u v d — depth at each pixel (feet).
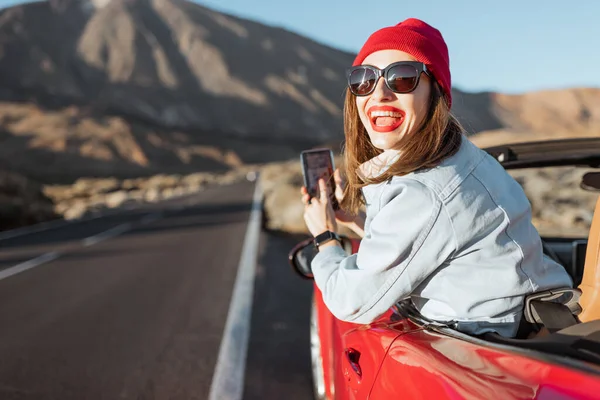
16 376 15.28
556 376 3.85
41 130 627.05
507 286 5.45
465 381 4.44
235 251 38.88
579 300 6.21
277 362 15.57
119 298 25.43
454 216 5.21
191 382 14.33
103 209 115.44
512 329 5.62
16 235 66.08
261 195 118.93
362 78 5.92
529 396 3.80
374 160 6.08
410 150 5.49
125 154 630.74
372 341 6.62
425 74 5.72
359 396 6.69
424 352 5.34
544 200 29.55
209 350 16.96
